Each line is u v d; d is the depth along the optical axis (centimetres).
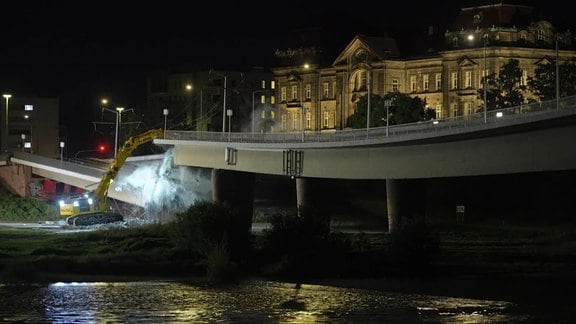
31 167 18238
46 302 7162
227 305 7100
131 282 8381
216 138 15012
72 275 8756
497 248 10938
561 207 15212
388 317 6612
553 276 8619
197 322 6412
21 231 13025
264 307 7019
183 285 8212
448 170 11119
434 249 9425
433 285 8156
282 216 9869
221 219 9806
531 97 19788
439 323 6384
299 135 13700
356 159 12475
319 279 8656
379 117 19338
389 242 9869
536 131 9925
